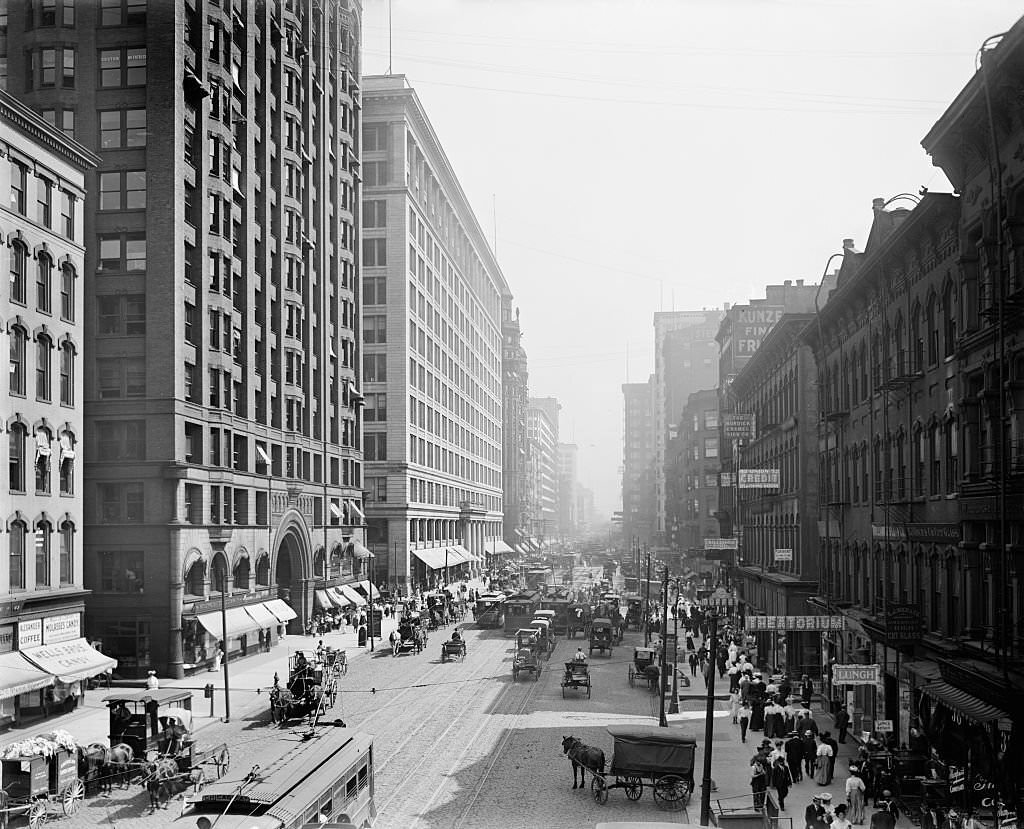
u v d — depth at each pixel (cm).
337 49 8338
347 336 8381
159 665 4869
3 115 3744
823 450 4784
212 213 5641
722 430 8894
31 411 3947
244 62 6284
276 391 6688
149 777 2705
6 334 3750
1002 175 2581
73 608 4191
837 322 4453
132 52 5216
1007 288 2580
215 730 3562
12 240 3822
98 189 5162
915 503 3272
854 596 4156
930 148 2942
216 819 1847
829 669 4219
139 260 5128
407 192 9838
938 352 3094
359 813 2355
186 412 5159
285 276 6825
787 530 5575
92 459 5047
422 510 10356
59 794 2566
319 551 7419
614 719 3825
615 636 6456
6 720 3650
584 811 2567
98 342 5116
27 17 5247
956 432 2928
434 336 11406
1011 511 2492
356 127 8975
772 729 3447
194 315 5391
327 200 7975
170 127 5147
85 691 4428
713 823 2448
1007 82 2416
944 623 2977
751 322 8569
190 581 5159
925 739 2952
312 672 3819
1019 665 2412
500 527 18438
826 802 2308
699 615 6725
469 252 14462
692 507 13238
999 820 2169
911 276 3375
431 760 3109
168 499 4962
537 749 3266
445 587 8900
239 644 5622
